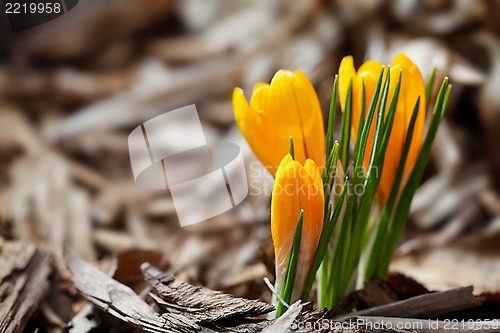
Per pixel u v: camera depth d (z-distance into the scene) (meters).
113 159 0.69
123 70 0.84
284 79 0.43
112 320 0.48
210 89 0.75
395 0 0.69
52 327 0.50
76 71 0.85
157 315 0.46
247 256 0.57
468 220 0.59
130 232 0.60
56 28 0.87
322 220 0.43
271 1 0.82
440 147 0.61
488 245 0.57
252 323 0.45
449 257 0.57
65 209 0.60
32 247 0.53
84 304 0.52
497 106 0.61
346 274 0.46
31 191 0.61
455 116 0.64
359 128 0.44
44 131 0.74
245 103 0.44
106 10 0.88
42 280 0.51
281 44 0.75
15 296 0.50
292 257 0.44
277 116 0.44
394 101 0.44
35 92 0.81
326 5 0.74
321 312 0.44
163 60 0.84
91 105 0.79
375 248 0.47
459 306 0.46
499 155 0.61
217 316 0.45
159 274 0.47
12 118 0.76
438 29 0.66
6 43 0.87
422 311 0.46
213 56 0.82
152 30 0.91
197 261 0.57
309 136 0.44
